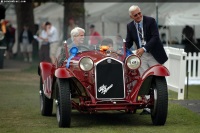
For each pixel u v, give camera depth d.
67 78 16.83
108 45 18.28
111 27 54.16
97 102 16.50
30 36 52.38
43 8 61.66
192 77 30.38
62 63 18.22
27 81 33.84
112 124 17.61
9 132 16.12
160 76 16.83
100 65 16.59
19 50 55.19
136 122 18.02
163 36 40.97
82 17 49.97
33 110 21.33
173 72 24.91
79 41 18.39
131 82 17.27
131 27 18.83
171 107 20.91
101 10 51.72
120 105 16.53
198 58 30.19
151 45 18.25
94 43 18.53
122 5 48.00
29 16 54.91
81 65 16.48
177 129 16.36
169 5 37.00
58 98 16.91
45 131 16.17
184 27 35.66
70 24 46.59
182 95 24.06
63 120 16.59
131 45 19.12
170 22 35.41
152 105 17.06
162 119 16.81
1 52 42.56
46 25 41.53
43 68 19.97
